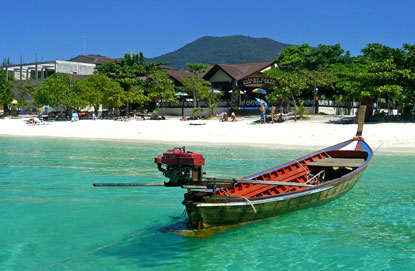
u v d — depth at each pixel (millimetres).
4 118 55562
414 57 32844
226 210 9352
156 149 26422
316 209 12070
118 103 48656
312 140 28188
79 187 15359
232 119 39938
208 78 52844
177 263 8469
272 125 34969
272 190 11883
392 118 33969
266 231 10344
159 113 53250
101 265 8430
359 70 41562
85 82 49531
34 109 67812
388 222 11062
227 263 8445
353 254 8883
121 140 31547
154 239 9828
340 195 13188
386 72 32125
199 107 49719
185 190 15047
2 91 51906
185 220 11258
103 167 19594
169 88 49531
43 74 73312
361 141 17594
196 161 8719
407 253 8945
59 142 30906
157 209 12398
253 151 24766
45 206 12758
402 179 16734
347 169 14805
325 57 50969
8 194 14242
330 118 38219
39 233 10336
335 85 42594
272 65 52594
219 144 28000
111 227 10727
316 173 14500
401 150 24031
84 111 56312
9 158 22625
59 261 8648
